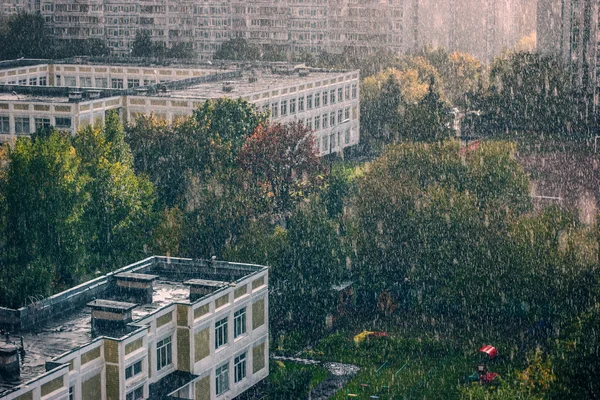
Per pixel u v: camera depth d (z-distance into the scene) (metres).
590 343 85.00
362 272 127.88
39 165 118.19
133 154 148.75
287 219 130.62
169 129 157.00
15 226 117.62
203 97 178.88
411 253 125.19
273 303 117.19
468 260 120.50
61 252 118.06
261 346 101.31
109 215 122.81
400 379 106.75
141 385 83.38
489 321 122.19
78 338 83.38
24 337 83.44
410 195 127.44
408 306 128.00
